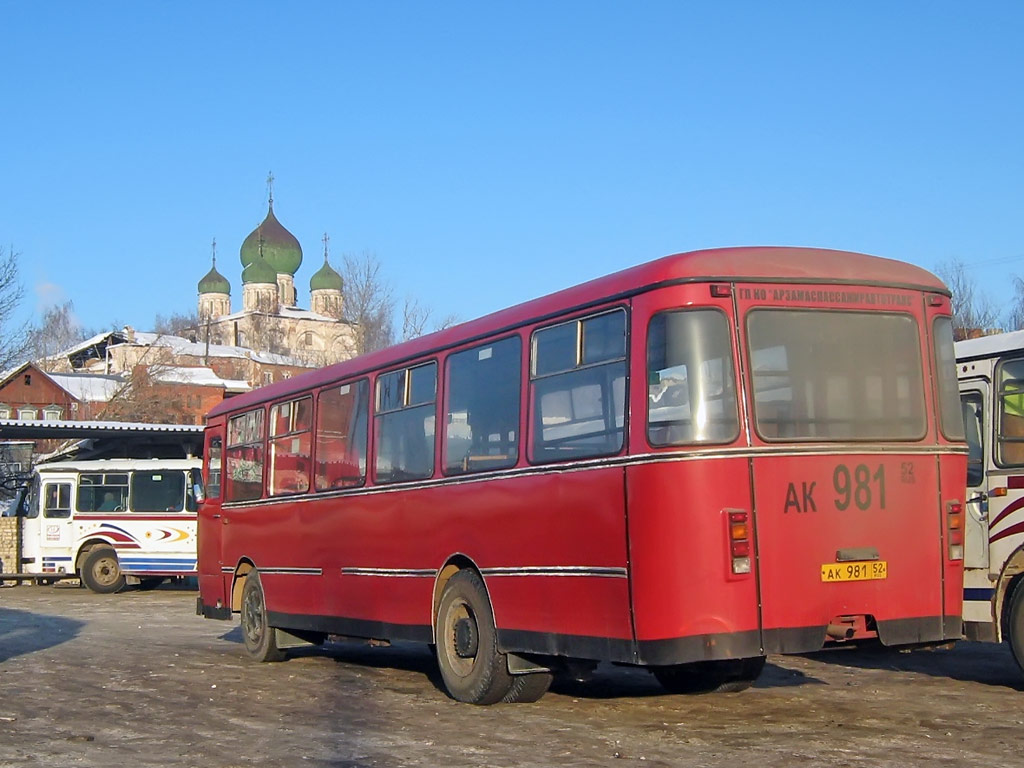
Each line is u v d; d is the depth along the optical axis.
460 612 11.03
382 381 12.59
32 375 71.00
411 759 8.41
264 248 105.69
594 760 8.27
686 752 8.52
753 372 8.70
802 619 8.62
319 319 102.44
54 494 32.69
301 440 14.38
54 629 20.56
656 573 8.49
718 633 8.38
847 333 9.09
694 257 8.80
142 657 15.51
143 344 90.44
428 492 11.51
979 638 11.48
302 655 16.05
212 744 9.16
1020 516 11.17
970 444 11.80
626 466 8.80
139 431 32.97
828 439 8.84
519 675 10.60
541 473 9.80
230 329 105.62
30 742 9.28
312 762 8.37
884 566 8.93
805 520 8.70
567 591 9.41
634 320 8.89
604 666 14.08
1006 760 8.12
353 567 12.90
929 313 9.48
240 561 15.86
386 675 13.55
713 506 8.46
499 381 10.54
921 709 10.37
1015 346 11.46
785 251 9.11
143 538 31.94
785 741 8.88
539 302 10.15
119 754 8.77
